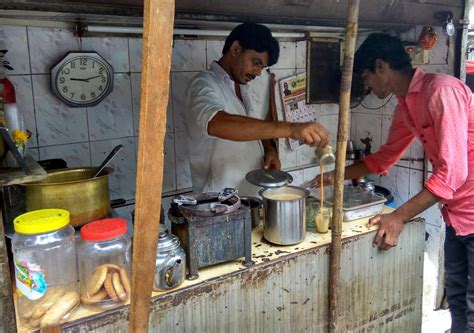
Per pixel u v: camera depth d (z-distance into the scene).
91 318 1.11
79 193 1.30
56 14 1.80
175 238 1.26
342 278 1.58
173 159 2.45
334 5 1.90
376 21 2.13
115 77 2.22
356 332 1.67
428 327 2.54
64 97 2.06
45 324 1.07
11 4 1.42
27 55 1.98
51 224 1.09
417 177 2.72
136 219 0.83
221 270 1.33
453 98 1.58
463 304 2.18
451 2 2.34
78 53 2.06
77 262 1.19
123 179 2.34
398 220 1.66
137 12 1.59
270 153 2.22
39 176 1.09
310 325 1.54
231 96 1.97
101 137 2.24
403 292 1.81
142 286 0.87
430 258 2.71
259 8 1.73
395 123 2.04
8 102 1.53
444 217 2.02
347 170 2.17
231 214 1.31
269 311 1.42
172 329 1.23
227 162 2.05
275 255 1.44
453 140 1.58
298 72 2.81
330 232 1.64
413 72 1.76
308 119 2.92
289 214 1.47
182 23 2.17
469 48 2.74
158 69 0.77
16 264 1.10
